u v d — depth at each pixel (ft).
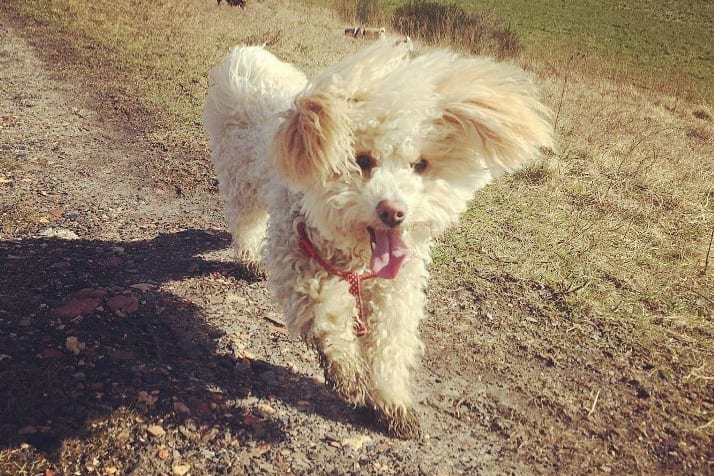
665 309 2.81
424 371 2.41
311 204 1.88
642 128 6.51
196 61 6.64
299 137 1.70
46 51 6.75
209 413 2.05
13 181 3.81
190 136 4.77
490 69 1.94
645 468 2.02
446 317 2.73
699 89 12.58
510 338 2.61
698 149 6.08
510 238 3.36
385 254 1.77
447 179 1.93
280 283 2.07
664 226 3.61
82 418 1.93
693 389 2.35
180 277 2.93
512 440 2.11
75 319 2.43
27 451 1.80
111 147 4.52
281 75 3.01
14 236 3.14
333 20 11.49
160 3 9.55
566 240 3.33
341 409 2.18
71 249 3.08
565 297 2.85
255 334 2.54
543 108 2.02
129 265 2.99
